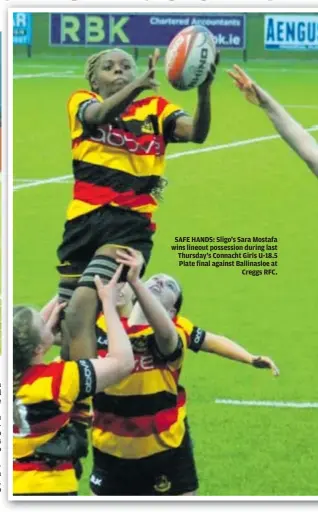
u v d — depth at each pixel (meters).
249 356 21.20
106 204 21.08
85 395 17.55
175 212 47.31
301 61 80.81
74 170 21.45
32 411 17.56
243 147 58.25
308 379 30.36
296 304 37.06
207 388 29.33
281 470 24.36
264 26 80.38
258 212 47.53
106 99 21.17
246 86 20.38
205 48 20.62
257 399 28.70
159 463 20.08
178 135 21.52
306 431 26.61
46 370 17.64
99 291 18.34
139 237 21.11
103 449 20.16
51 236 43.16
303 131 20.20
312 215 47.47
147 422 19.86
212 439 26.03
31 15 81.12
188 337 20.97
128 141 21.17
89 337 20.20
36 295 36.88
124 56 21.81
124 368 17.72
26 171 52.81
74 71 75.56
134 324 19.81
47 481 17.77
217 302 37.25
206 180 52.56
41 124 60.81
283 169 54.66
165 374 19.83
